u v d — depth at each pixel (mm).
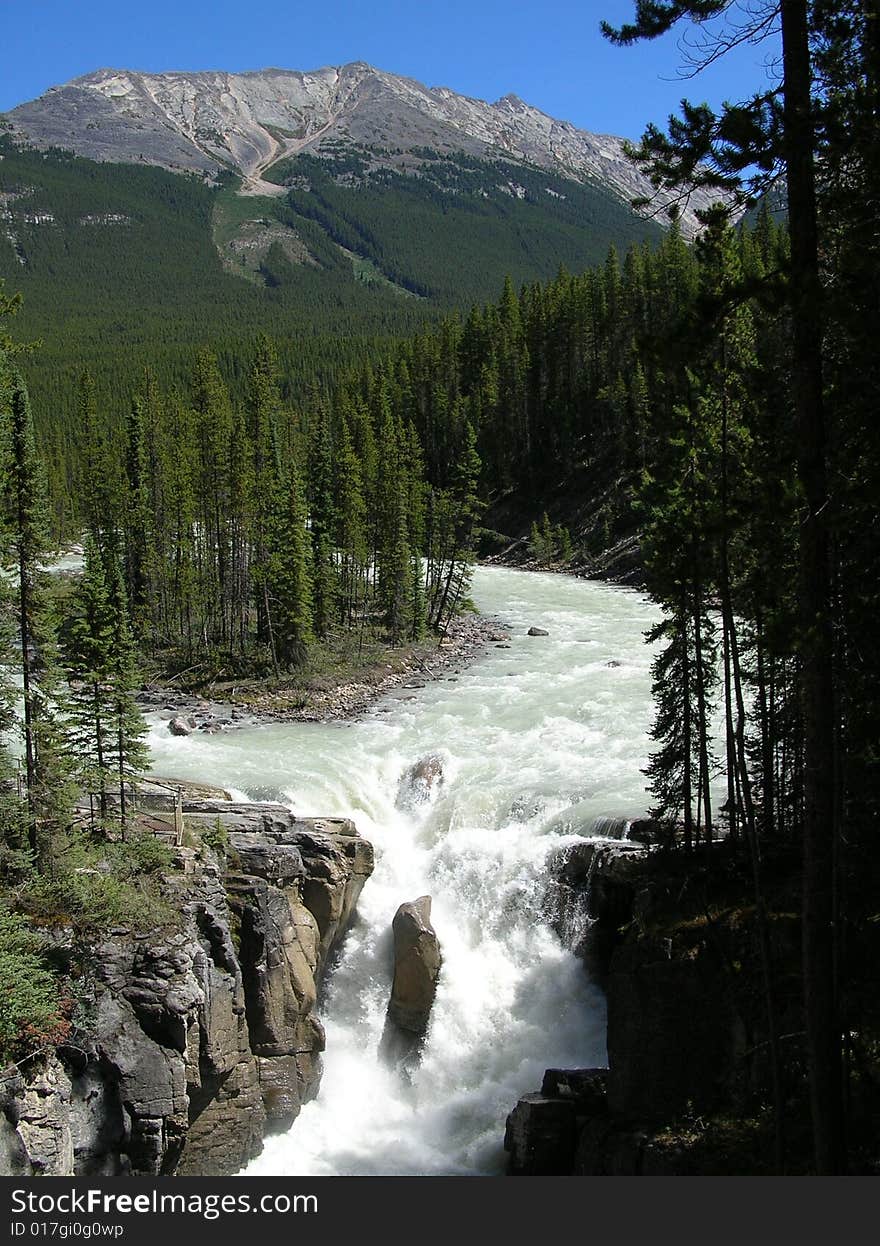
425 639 72688
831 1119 15812
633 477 59781
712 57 14625
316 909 34344
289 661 64438
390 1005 34438
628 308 109750
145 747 34125
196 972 28281
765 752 28484
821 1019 15719
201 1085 28375
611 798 39188
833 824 16031
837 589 17922
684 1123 23750
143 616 70938
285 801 41656
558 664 63750
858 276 14641
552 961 34156
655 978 26156
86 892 28328
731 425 22641
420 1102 32406
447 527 83812
